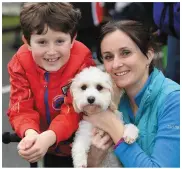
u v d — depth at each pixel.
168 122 2.75
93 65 3.21
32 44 2.87
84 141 3.04
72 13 2.95
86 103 2.91
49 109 3.03
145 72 2.95
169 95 2.80
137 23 2.92
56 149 3.17
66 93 3.03
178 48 5.29
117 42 2.83
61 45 2.86
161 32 4.86
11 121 2.97
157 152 2.71
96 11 6.33
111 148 3.09
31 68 2.99
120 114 3.07
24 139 2.66
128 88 2.99
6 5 12.30
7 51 10.28
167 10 4.52
